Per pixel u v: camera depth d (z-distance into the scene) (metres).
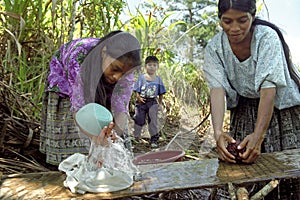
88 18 3.87
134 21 4.04
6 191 1.94
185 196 2.60
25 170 2.71
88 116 1.89
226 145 2.28
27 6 3.62
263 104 2.17
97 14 3.92
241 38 2.13
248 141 2.15
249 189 2.49
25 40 3.64
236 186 1.89
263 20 2.27
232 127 2.58
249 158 2.14
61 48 2.44
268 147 2.43
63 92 2.43
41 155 2.97
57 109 2.48
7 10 3.58
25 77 3.38
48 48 3.52
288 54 2.30
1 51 3.56
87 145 2.45
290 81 2.32
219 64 2.35
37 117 3.26
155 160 2.36
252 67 2.27
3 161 2.73
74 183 1.92
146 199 2.25
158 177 2.05
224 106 2.32
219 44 2.30
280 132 2.41
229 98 2.45
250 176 1.96
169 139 2.70
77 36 4.25
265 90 2.18
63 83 2.42
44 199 1.83
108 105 2.19
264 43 2.19
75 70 2.12
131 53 1.88
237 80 2.38
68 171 2.08
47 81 2.56
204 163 2.24
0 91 3.03
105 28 3.82
